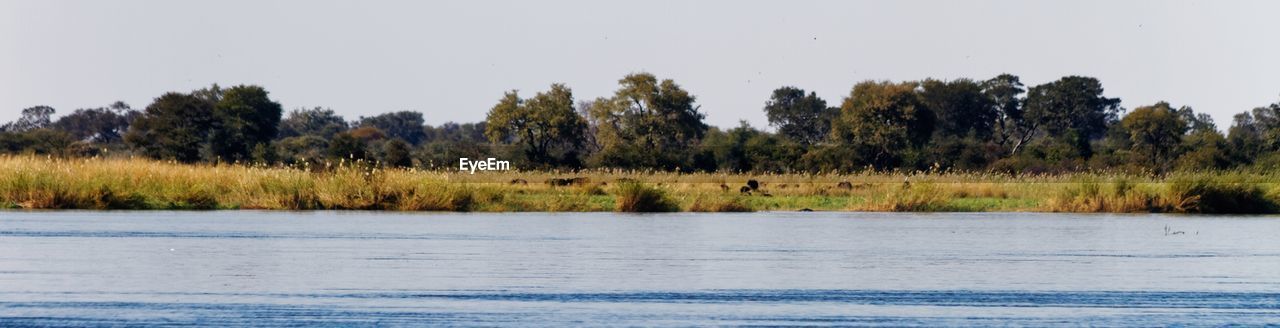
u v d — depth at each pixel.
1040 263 84.25
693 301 67.88
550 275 76.75
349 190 141.25
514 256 86.44
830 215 134.50
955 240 100.25
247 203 140.50
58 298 67.56
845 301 68.31
